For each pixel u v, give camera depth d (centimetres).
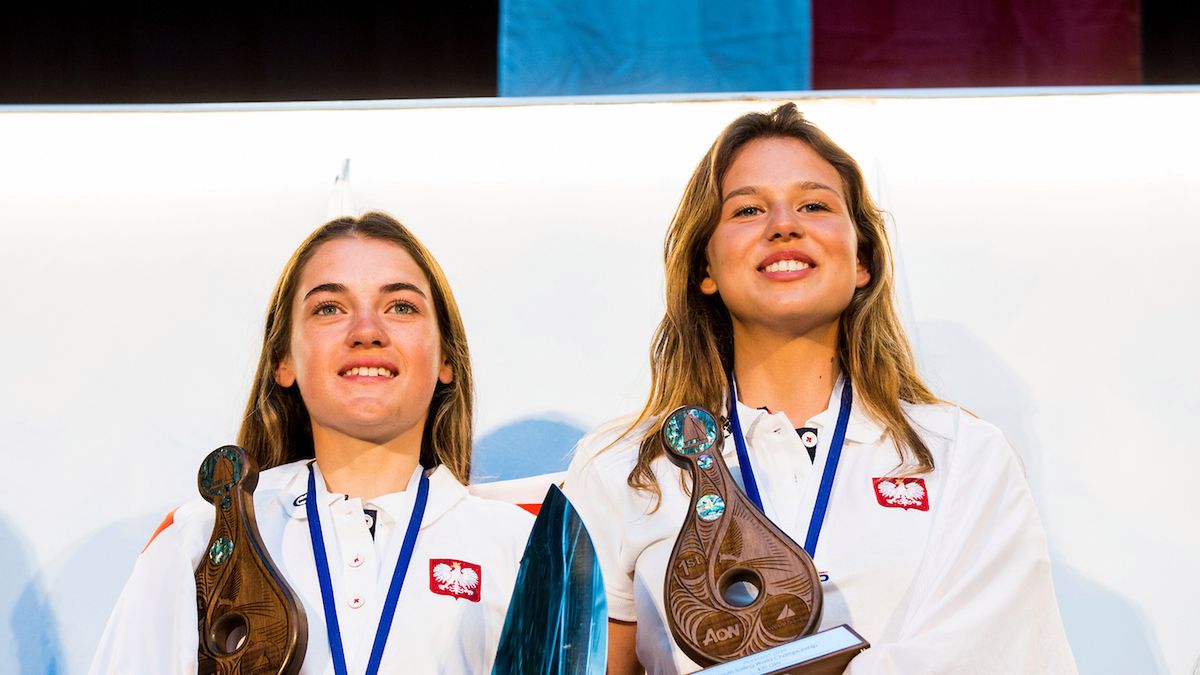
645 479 300
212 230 344
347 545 296
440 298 329
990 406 322
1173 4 354
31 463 328
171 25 367
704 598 251
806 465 293
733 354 315
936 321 327
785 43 358
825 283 301
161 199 347
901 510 285
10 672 315
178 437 329
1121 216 333
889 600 275
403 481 312
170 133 351
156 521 325
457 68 364
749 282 303
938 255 332
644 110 348
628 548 296
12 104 363
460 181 346
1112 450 317
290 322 324
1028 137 340
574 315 334
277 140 351
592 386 329
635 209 341
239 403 332
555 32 362
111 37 367
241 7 368
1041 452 318
